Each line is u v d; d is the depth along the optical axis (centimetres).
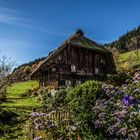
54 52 4331
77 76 4500
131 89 1590
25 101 3628
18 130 2073
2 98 3738
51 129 1517
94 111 1480
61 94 2656
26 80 7044
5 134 2002
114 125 1377
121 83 4088
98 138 1441
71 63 4478
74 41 4459
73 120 1543
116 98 1545
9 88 5572
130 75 4434
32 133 1680
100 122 1425
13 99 3981
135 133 1317
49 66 4444
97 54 4800
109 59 4838
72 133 1504
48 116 1623
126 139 1336
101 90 1554
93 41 4869
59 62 4375
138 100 1497
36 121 1570
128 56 7650
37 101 3488
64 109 1720
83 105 1519
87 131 1480
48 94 3472
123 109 1424
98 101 1495
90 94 1535
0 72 4125
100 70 4809
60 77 4331
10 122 2292
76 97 1566
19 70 7331
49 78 4516
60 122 1564
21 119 2355
